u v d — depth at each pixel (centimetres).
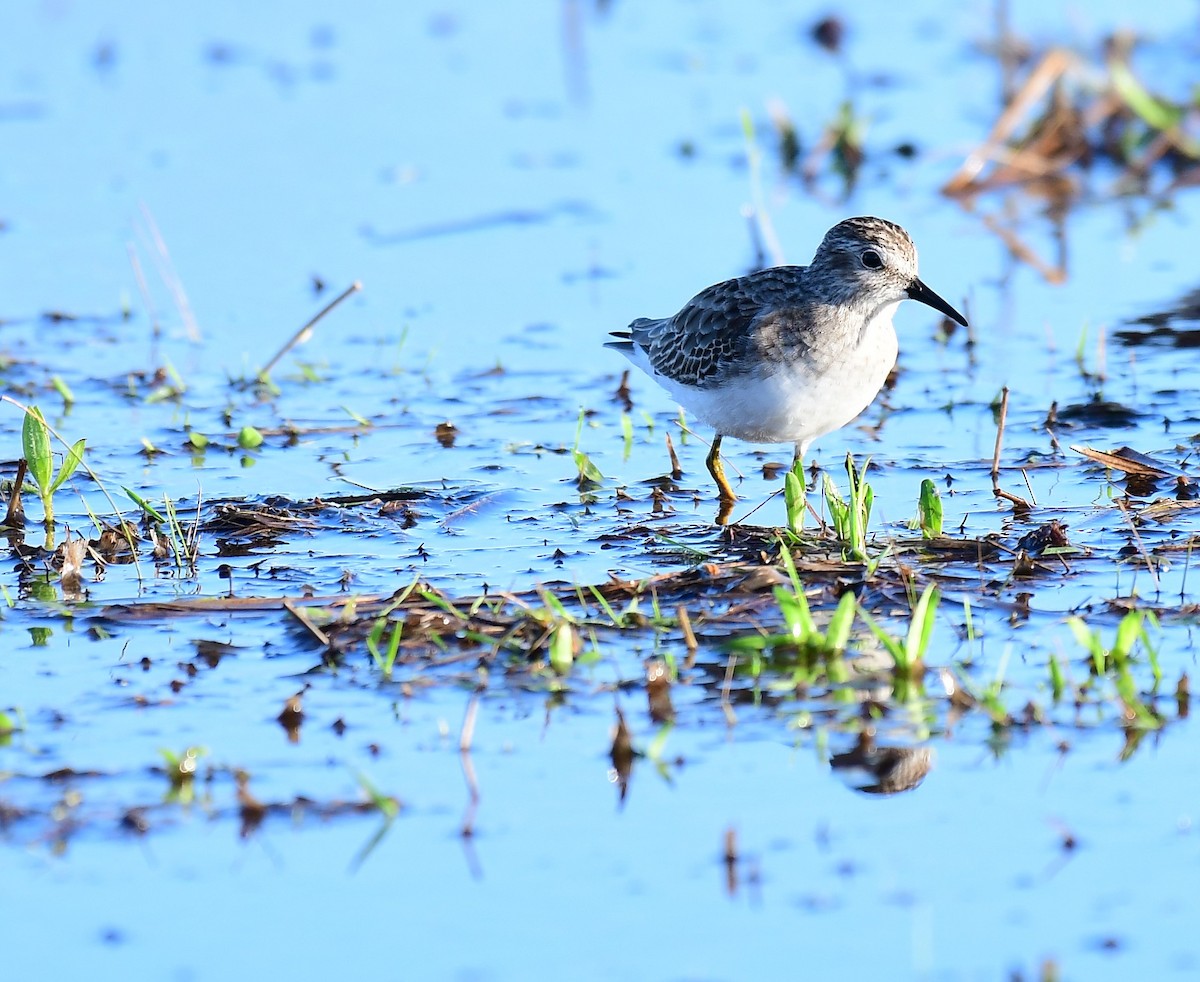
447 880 795
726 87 2525
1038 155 2162
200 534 1268
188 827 841
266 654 1043
